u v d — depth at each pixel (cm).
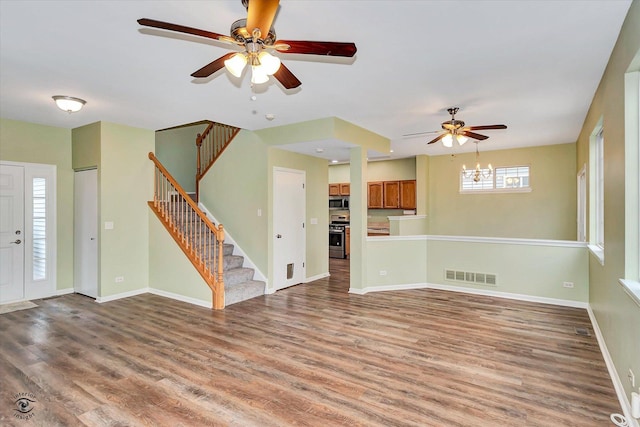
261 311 452
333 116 466
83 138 514
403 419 225
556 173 668
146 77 326
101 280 489
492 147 700
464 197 764
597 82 340
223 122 496
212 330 383
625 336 240
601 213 435
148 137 545
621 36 242
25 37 250
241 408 237
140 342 348
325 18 227
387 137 602
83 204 523
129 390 258
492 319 420
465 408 237
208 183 618
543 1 209
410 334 372
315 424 220
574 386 265
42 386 264
